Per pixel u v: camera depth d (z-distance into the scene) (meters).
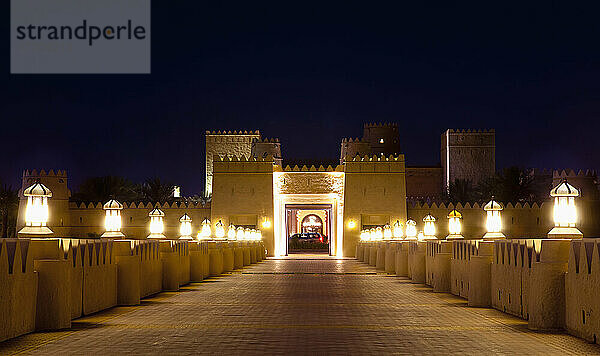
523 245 13.68
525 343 10.41
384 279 28.12
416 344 10.35
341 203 66.62
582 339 10.75
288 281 26.75
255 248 47.81
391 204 64.81
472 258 16.31
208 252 29.67
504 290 14.89
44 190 14.25
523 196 79.31
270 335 11.28
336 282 26.09
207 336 11.16
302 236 89.25
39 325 11.75
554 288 11.66
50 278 11.76
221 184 65.25
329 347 10.07
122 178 78.69
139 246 18.33
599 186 72.56
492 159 119.38
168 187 85.62
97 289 14.89
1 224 67.12
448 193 106.50
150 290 19.66
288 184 67.06
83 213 66.25
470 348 9.98
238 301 17.73
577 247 11.09
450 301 17.78
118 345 10.20
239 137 114.94
